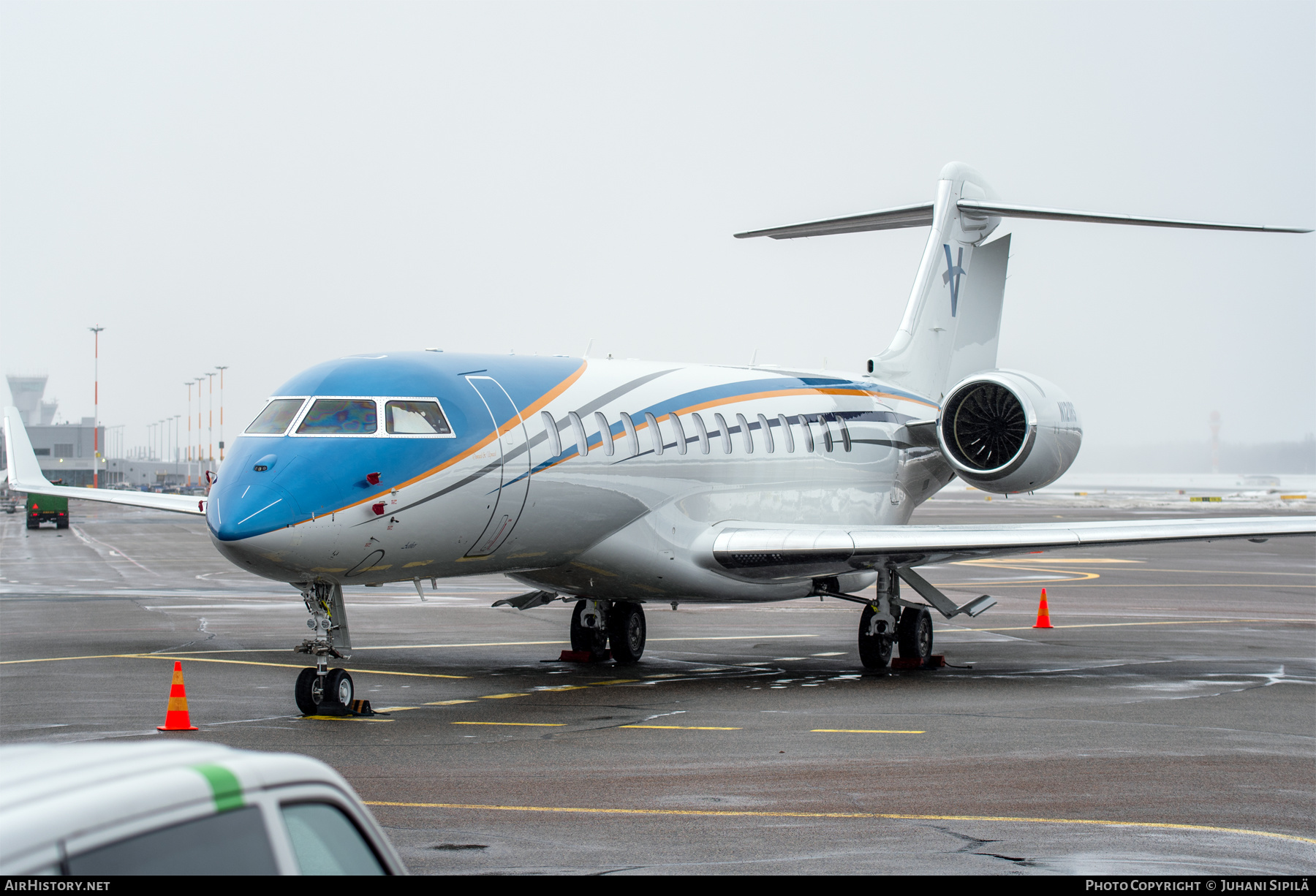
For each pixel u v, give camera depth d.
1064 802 24.55
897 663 47.22
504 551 39.62
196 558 109.19
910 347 58.88
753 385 50.28
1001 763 28.38
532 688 40.91
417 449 35.81
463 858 20.19
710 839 21.50
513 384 40.22
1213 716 35.28
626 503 42.69
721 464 46.69
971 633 59.50
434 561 37.50
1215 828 22.52
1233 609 70.88
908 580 47.91
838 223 59.84
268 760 8.03
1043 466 48.12
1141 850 20.98
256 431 35.59
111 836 6.78
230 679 41.97
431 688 40.56
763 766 27.95
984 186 62.00
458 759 28.53
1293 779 26.80
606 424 42.34
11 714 34.81
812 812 23.53
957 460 49.72
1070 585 87.75
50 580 85.62
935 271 59.44
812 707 36.75
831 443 52.44
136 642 52.12
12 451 53.19
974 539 42.38
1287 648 53.12
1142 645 54.34
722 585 46.56
